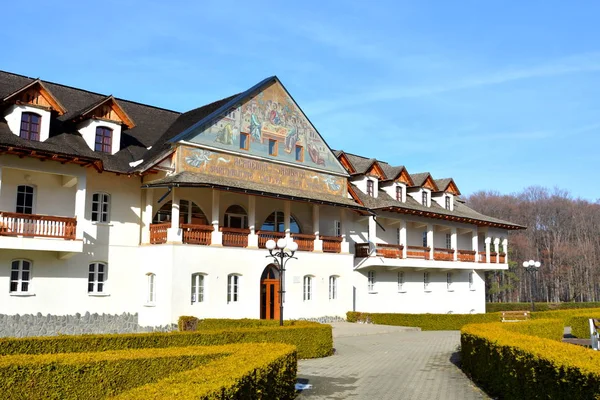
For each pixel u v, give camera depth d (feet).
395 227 135.13
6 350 48.16
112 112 90.48
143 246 89.71
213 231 90.74
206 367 33.40
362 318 111.14
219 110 94.27
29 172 80.28
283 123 104.88
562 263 273.13
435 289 142.31
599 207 297.74
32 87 79.66
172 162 89.40
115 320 86.63
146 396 25.02
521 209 304.30
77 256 83.76
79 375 36.58
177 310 84.23
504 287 234.17
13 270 78.18
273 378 37.35
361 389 47.34
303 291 103.81
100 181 87.51
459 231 151.33
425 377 53.52
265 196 93.56
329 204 105.09
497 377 44.21
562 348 38.88
